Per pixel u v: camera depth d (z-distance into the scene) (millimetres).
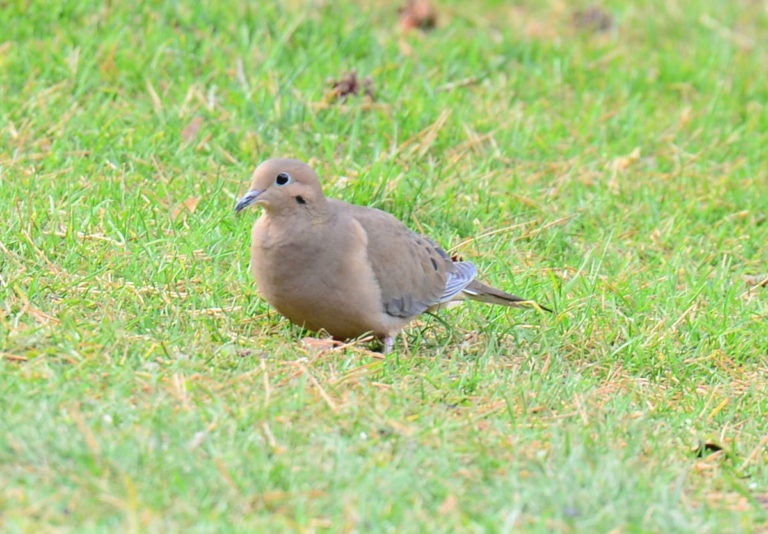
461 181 13766
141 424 8094
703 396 10203
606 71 17469
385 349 10367
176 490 7340
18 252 10875
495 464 8242
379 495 7570
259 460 7793
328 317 10070
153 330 9805
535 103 15898
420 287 10414
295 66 15531
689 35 19375
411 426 8672
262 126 14062
